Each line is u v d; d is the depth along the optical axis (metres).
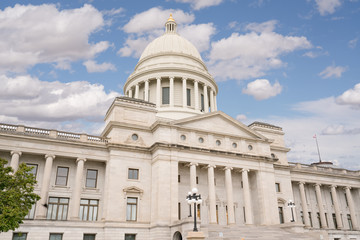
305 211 64.75
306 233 47.84
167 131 51.62
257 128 66.38
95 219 48.16
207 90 78.94
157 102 71.31
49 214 45.78
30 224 41.19
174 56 78.94
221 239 40.16
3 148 44.31
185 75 74.06
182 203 51.78
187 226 40.47
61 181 48.06
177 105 72.38
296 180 66.81
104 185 49.44
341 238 65.19
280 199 60.44
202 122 55.34
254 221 55.62
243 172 55.12
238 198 56.59
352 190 76.62
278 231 47.75
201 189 54.00
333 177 71.62
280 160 65.00
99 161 50.31
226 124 57.59
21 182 31.77
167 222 46.06
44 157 47.44
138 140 52.09
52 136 47.91
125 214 46.88
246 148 57.31
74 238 43.19
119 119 52.97
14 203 29.08
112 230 45.09
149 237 47.03
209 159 52.78
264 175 56.72
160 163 48.78
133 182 49.22
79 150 48.56
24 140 45.81
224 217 54.16
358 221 73.75
